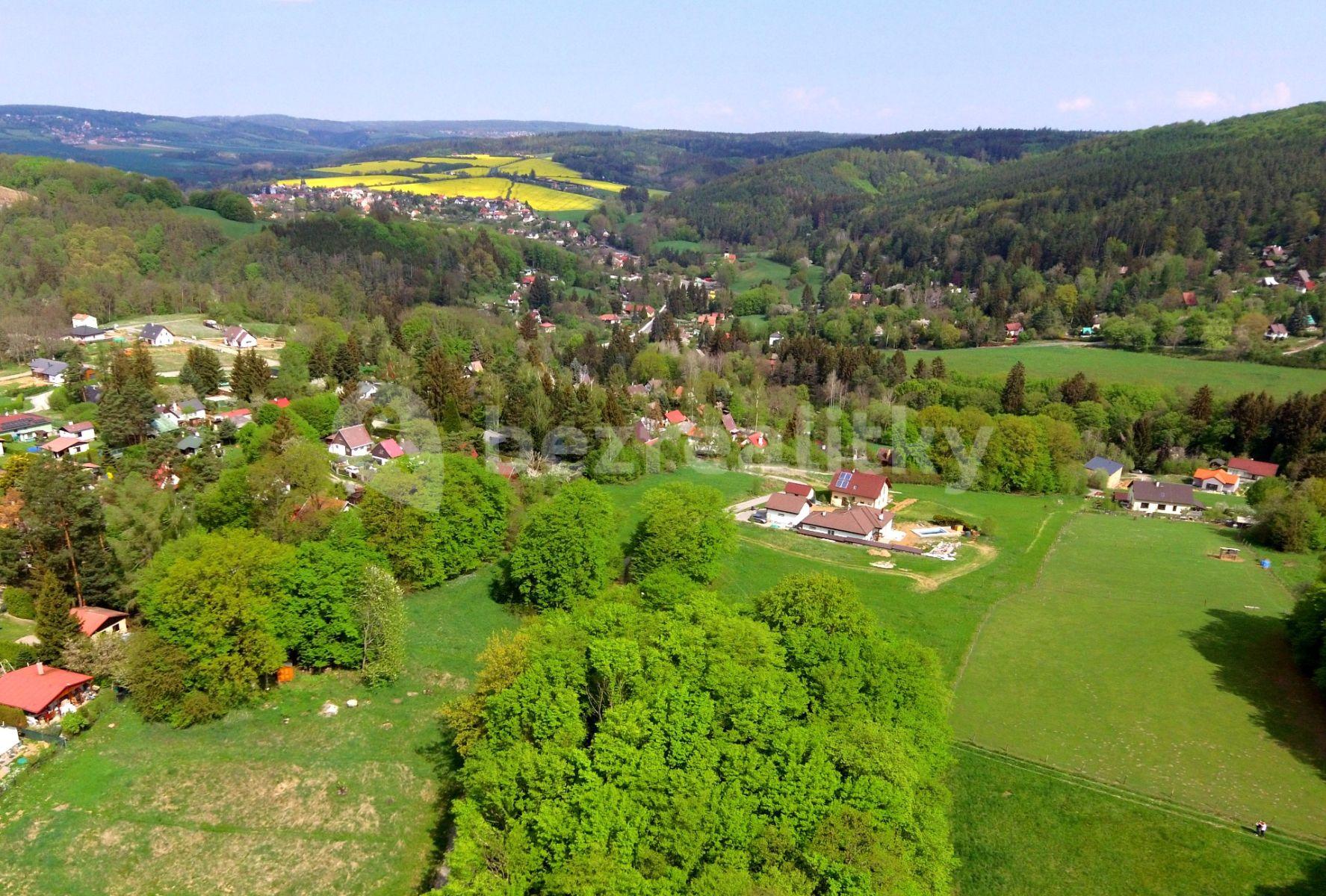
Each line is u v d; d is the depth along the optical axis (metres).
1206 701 56.44
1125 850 42.84
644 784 34.19
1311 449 118.75
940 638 65.56
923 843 35.75
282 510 69.81
